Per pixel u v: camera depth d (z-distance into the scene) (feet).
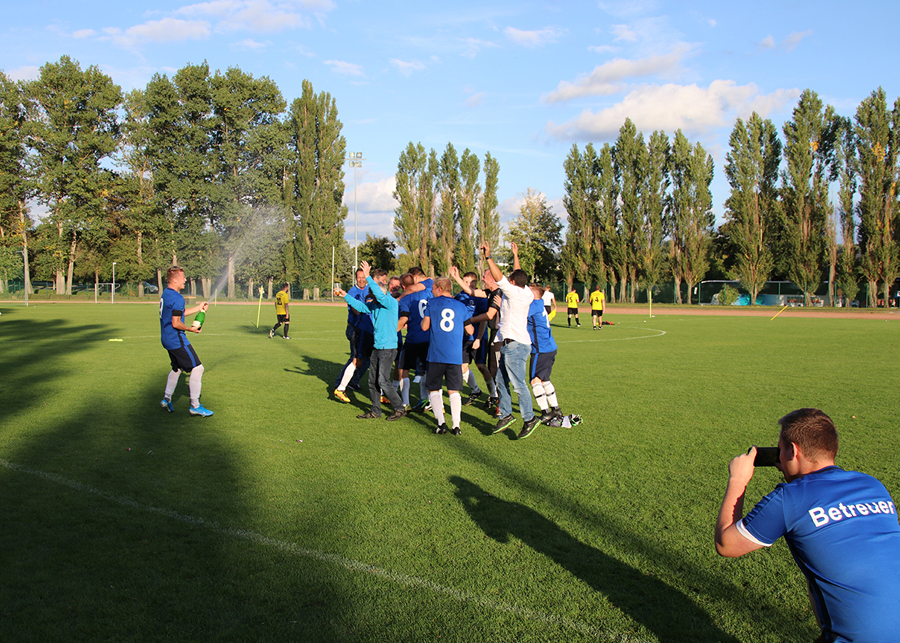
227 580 11.28
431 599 10.71
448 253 194.49
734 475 8.00
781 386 32.89
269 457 19.33
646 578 11.65
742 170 153.38
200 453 19.65
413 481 17.07
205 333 69.05
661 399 29.22
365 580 11.36
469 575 11.60
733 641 9.66
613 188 168.35
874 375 36.94
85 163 182.39
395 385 25.27
